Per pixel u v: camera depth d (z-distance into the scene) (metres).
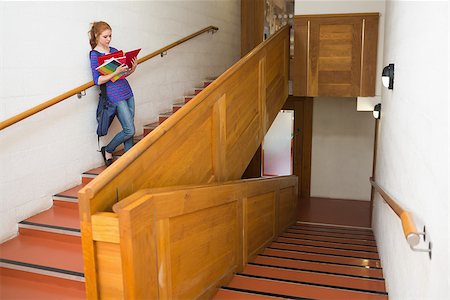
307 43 5.21
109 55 3.27
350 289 2.86
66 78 3.29
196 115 2.79
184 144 2.66
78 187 3.45
